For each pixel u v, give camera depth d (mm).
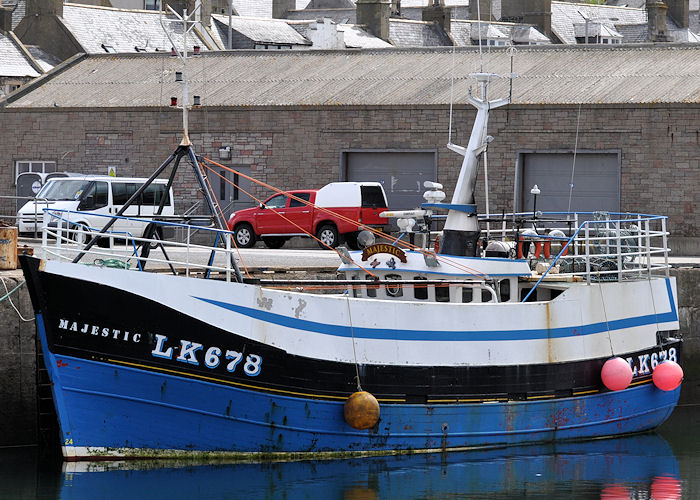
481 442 48906
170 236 98125
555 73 99750
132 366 43594
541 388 49781
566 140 94000
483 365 48281
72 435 43688
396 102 99312
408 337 46875
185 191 106188
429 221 52406
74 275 42812
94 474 44031
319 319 45594
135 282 43375
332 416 46094
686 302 67375
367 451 47125
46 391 50031
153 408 44156
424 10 184500
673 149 91000
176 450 44875
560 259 54438
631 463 49062
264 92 106312
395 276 50844
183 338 43938
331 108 101062
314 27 171500
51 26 151750
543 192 95438
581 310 50938
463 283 49094
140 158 107500
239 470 45281
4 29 148000
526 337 49281
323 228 89688
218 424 44906
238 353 44562
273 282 47062
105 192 87625
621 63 99562
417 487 44469
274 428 45438
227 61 115500
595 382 51688
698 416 62062
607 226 54906
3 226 56125
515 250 52719
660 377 54531
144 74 115375
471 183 51594
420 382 47062
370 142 100125
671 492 44719
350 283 47406
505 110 95562
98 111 108875
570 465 48406
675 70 96250
